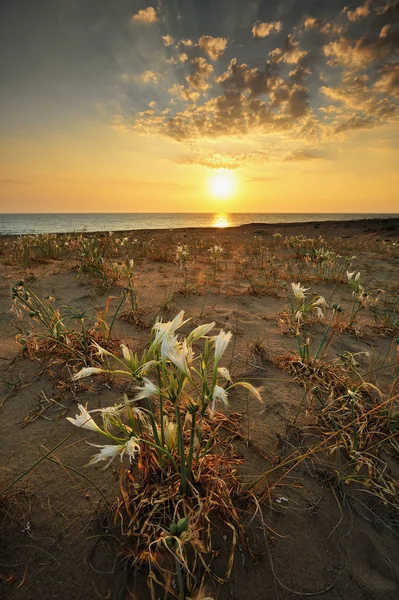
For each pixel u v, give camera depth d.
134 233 16.88
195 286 4.87
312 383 2.36
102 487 1.51
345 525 1.40
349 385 2.27
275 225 26.59
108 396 2.17
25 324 3.29
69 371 2.34
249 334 3.24
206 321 3.52
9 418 1.93
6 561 1.21
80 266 5.54
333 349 3.02
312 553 1.28
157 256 7.46
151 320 3.46
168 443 1.43
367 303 4.35
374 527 1.40
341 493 1.54
